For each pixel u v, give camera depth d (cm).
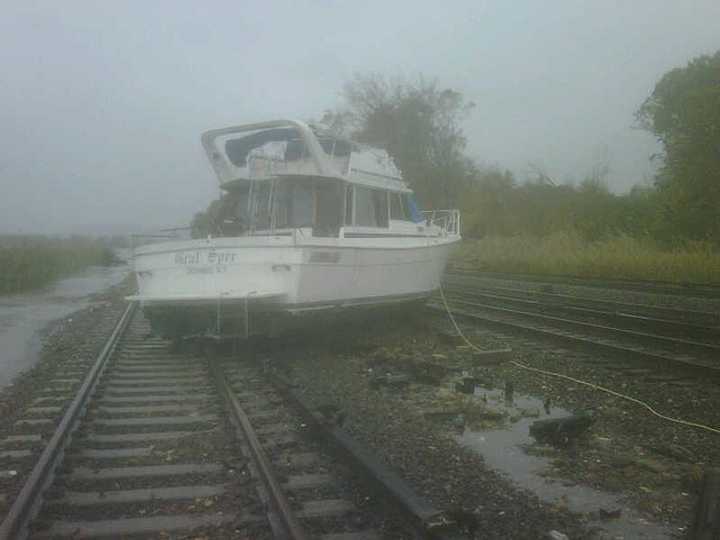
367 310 1241
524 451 623
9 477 534
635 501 504
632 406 772
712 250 2486
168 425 688
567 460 593
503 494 513
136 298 1109
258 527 447
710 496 405
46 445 604
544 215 3859
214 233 1259
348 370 984
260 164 1234
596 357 1046
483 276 2838
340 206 1190
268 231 1199
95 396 809
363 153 1310
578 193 3778
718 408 748
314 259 1044
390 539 428
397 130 4728
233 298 1010
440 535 411
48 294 2650
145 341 1316
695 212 2842
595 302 1706
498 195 4300
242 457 575
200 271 1113
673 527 460
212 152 1316
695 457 596
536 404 797
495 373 967
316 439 629
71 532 436
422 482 532
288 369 968
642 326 1315
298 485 512
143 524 449
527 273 2878
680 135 3036
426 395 828
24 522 444
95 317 1809
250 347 1149
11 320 1780
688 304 1644
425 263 1395
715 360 996
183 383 899
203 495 498
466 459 589
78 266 4347
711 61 3234
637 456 604
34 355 1239
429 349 1178
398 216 1402
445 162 4700
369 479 504
